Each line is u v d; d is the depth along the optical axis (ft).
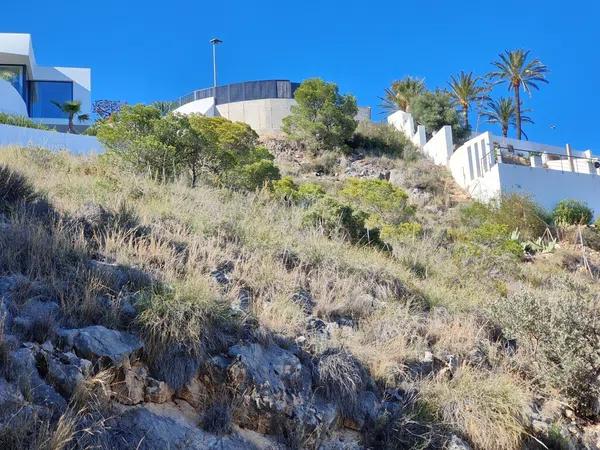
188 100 149.89
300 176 94.32
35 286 18.22
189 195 37.35
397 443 19.07
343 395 19.29
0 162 31.94
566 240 74.18
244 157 65.87
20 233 20.80
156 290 19.12
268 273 25.59
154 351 17.04
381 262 34.40
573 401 24.62
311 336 21.29
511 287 41.47
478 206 79.05
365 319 25.27
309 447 17.60
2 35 123.65
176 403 16.80
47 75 130.41
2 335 14.88
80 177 37.47
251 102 138.10
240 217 33.96
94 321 17.61
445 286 34.73
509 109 159.63
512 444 20.16
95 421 14.29
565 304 27.04
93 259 21.61
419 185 95.81
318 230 37.55
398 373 21.63
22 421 13.15
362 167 102.89
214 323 18.84
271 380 18.19
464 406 20.51
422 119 139.44
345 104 113.19
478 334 26.66
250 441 16.84
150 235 25.00
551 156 104.47
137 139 47.67
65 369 15.07
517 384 23.94
